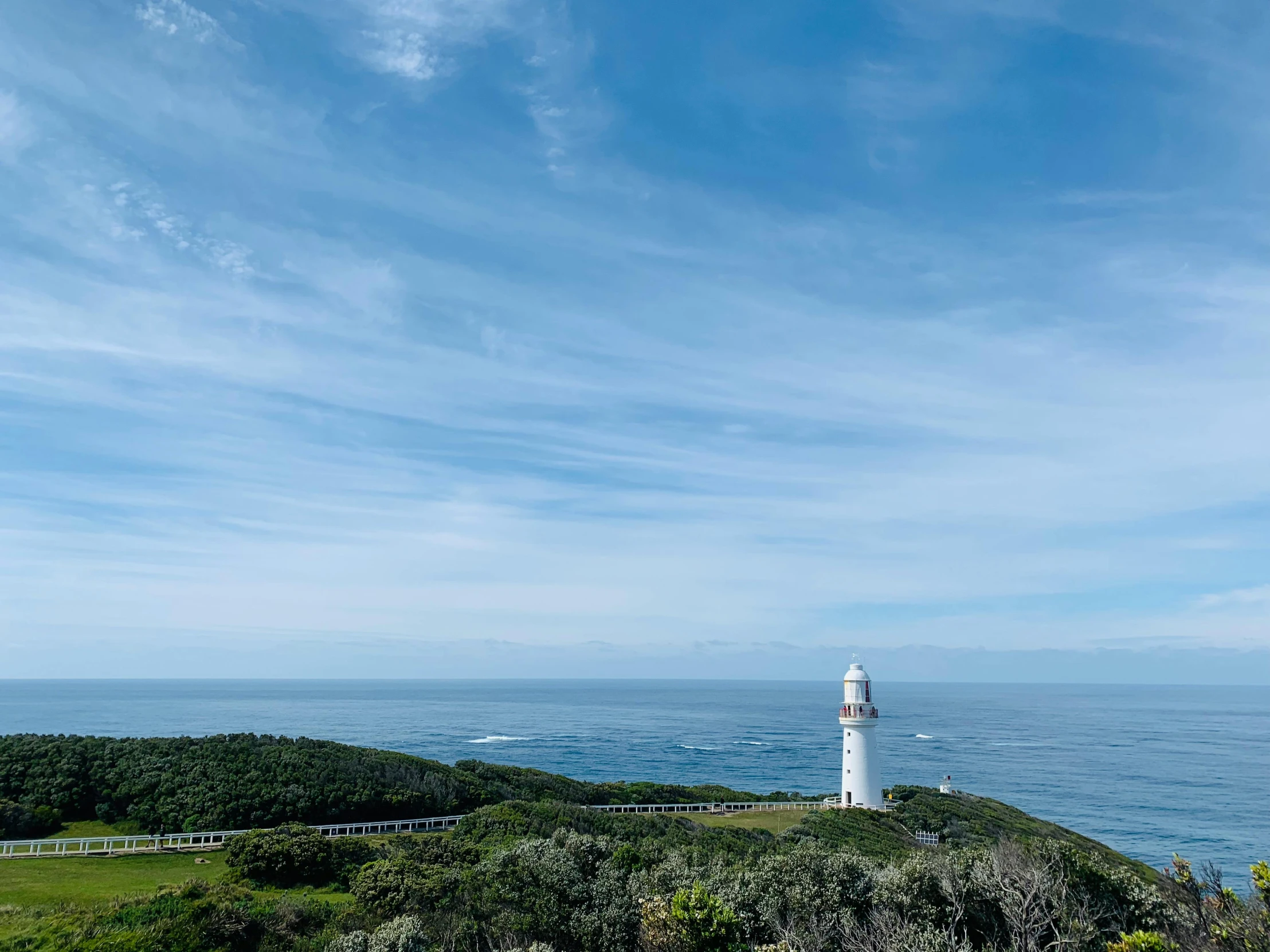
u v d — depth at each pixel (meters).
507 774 63.50
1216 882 23.50
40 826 41.88
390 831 47.19
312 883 35.06
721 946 23.58
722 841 48.78
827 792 117.25
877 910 26.69
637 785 72.75
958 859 29.19
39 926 25.84
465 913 29.20
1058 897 25.39
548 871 31.17
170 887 30.12
